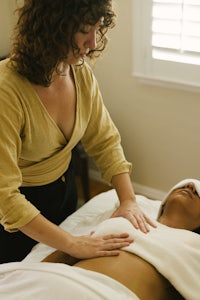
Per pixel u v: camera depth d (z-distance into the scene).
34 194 1.34
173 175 2.41
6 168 1.00
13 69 1.01
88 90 1.21
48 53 0.94
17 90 1.01
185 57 2.07
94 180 2.73
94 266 1.08
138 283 1.05
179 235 1.20
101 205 1.59
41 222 1.05
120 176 1.35
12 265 1.12
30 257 1.34
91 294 0.96
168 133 2.31
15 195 1.02
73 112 1.19
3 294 1.04
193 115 2.17
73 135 1.22
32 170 1.25
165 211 1.39
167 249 1.12
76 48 0.94
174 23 2.04
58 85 1.11
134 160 2.54
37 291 0.99
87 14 0.89
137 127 2.42
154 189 2.53
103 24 0.98
